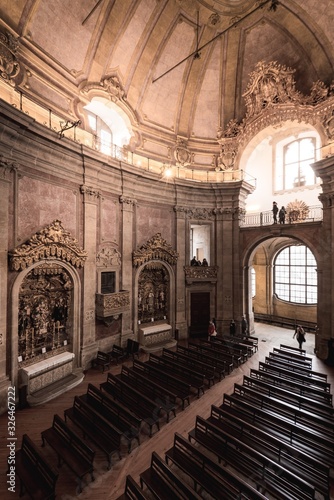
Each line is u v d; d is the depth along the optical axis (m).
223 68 15.13
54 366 9.73
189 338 15.65
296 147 19.02
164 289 15.36
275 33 13.49
